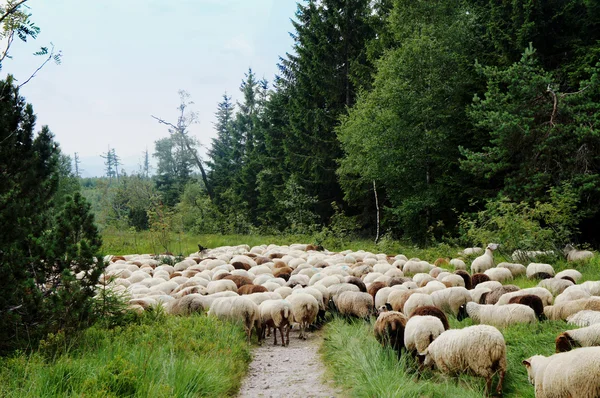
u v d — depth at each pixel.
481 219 18.61
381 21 33.81
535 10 21.98
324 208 37.88
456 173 25.86
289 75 42.38
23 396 5.55
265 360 8.78
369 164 26.55
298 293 10.81
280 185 40.31
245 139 57.50
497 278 13.66
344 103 36.50
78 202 7.97
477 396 5.87
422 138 25.53
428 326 7.13
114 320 9.08
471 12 26.64
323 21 35.88
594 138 18.17
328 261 18.52
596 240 21.62
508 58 23.45
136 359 6.82
